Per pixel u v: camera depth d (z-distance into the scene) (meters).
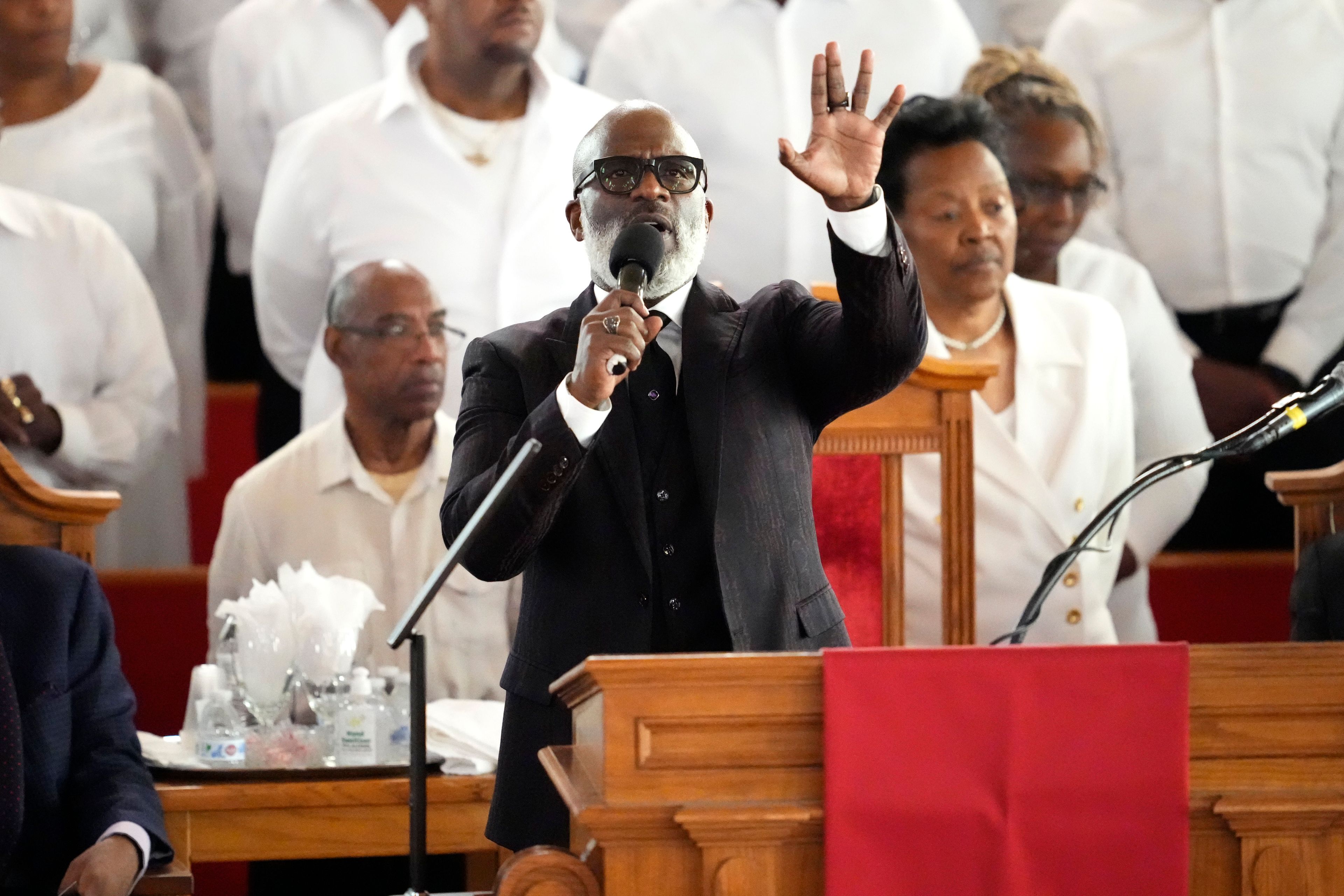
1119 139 16.91
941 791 6.18
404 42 16.56
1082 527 15.36
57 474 16.03
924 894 6.15
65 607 9.94
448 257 16.36
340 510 14.96
